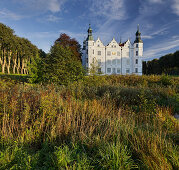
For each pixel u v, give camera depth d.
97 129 2.78
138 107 4.95
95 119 3.22
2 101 2.75
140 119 3.79
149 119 3.68
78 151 2.11
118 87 6.92
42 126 2.52
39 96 3.40
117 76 13.54
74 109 3.43
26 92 3.97
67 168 1.61
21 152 1.89
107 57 37.16
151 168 1.68
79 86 6.21
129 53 38.41
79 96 5.27
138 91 6.38
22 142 2.14
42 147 2.22
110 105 4.45
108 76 13.84
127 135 2.42
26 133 2.31
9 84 6.18
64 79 6.61
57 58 6.73
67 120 2.90
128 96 6.01
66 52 7.20
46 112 2.79
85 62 40.72
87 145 2.21
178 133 2.89
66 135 2.49
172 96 6.75
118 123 2.96
